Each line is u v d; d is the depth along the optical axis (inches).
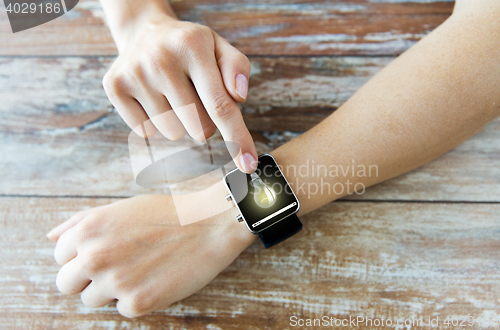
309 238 14.4
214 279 14.4
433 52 12.7
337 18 15.4
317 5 15.4
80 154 15.3
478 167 14.4
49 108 15.5
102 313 14.4
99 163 15.2
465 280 14.0
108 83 13.0
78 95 15.6
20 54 15.8
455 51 12.4
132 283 13.3
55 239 14.5
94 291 13.6
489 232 14.1
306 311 14.1
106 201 15.1
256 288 14.3
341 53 15.2
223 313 14.2
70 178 15.2
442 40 12.7
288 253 14.4
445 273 14.0
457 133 12.7
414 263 14.1
